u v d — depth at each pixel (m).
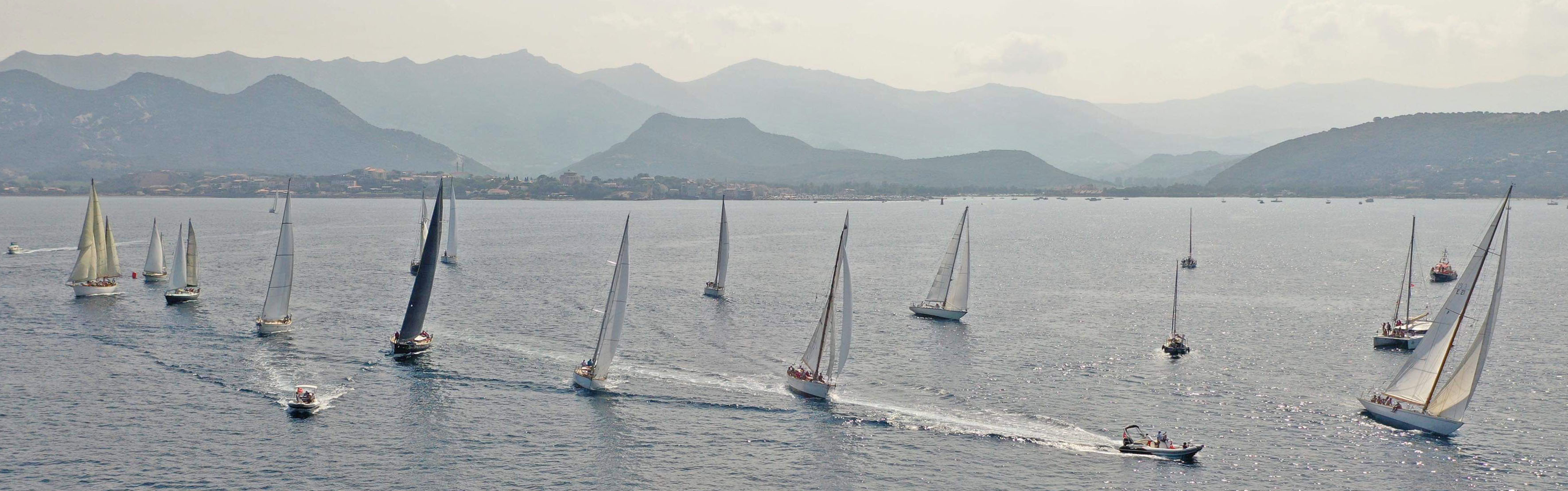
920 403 90.50
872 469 74.94
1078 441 80.75
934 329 126.69
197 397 90.38
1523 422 84.75
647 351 110.75
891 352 111.12
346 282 170.88
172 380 95.81
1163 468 74.88
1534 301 156.38
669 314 137.62
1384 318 139.50
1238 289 174.00
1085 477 73.31
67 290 154.75
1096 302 154.88
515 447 78.50
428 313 135.62
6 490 69.19
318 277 178.75
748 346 114.75
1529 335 123.62
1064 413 87.62
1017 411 88.19
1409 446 78.94
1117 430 83.19
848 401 90.94
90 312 132.75
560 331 122.94
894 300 154.62
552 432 81.88
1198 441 80.44
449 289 163.62
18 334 116.94
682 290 164.75
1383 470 74.06
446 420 84.50
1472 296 165.50
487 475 73.12
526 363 103.94
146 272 164.62
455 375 98.50
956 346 115.00
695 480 72.62
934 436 81.88
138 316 129.88
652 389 94.19
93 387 93.25
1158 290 172.62
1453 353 113.50
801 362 100.62
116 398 89.56
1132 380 98.75
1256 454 77.56
